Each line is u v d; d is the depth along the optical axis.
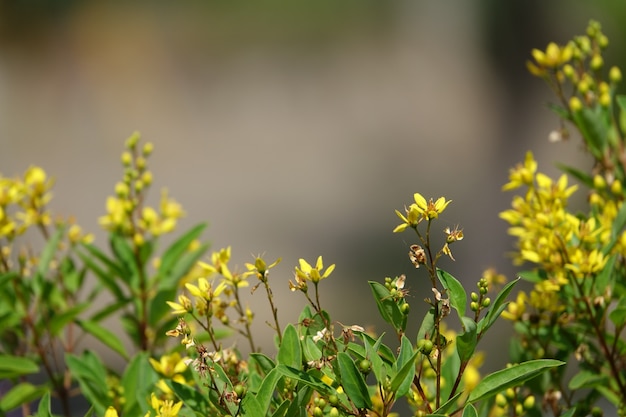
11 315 3.63
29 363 3.42
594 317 3.08
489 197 16.83
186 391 2.68
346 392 2.32
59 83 32.50
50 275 4.16
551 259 3.06
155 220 3.98
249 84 32.69
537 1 17.19
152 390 3.03
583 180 3.59
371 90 29.11
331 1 31.70
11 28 33.25
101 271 3.84
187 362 2.46
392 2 29.75
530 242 3.24
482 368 9.93
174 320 3.66
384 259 19.81
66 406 3.74
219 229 22.22
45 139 30.34
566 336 3.16
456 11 25.92
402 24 29.45
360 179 24.67
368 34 30.75
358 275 18.73
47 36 33.47
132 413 3.08
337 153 26.89
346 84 30.19
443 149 24.56
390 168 24.97
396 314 2.48
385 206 23.23
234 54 33.91
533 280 3.21
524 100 17.50
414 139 25.56
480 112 22.89
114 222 3.88
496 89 17.80
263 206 23.64
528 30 17.55
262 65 33.53
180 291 3.83
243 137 29.33
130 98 32.62
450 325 10.43
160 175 26.36
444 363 3.06
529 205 3.26
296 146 27.77
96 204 24.67
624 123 3.79
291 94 31.52
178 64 34.06
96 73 33.28
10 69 32.66
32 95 31.88
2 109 31.27
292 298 13.20
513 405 2.91
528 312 3.23
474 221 16.56
